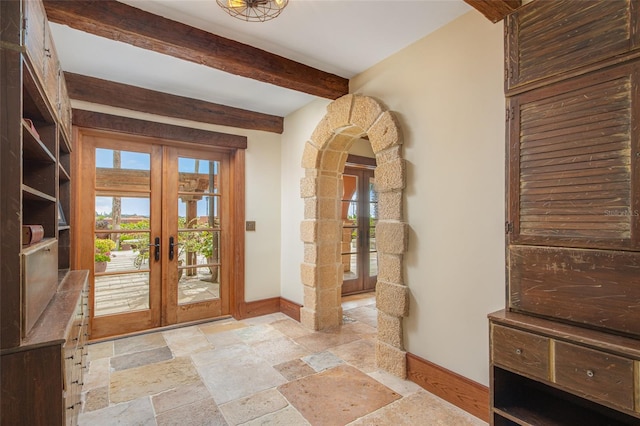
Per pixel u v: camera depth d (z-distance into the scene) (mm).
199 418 1924
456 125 2068
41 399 1140
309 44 2367
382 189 2527
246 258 3799
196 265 3668
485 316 1912
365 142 4883
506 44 1689
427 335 2244
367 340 3111
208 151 3742
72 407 1489
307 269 3447
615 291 1301
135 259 3332
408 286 2373
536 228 1550
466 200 2012
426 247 2252
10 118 1093
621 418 1490
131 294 3312
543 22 1539
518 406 1597
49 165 1924
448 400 2082
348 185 4844
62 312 1466
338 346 2971
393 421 1896
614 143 1305
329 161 3436
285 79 2568
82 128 2951
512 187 1646
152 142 3402
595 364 1244
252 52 2389
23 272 1143
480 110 1937
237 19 2055
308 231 3430
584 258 1388
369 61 2623
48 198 1701
